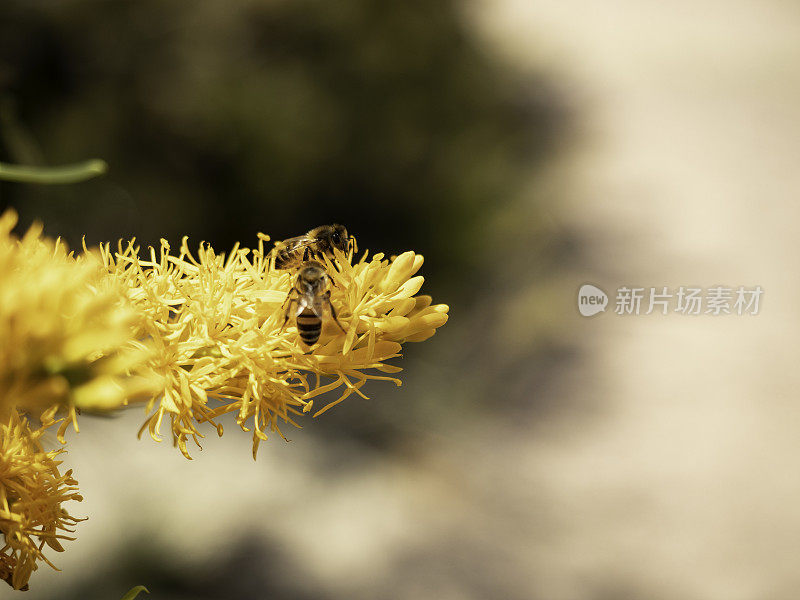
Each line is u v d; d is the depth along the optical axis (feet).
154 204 4.39
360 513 4.04
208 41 4.59
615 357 5.51
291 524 3.86
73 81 3.90
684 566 4.00
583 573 3.92
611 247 6.30
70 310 0.62
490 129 6.67
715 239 6.51
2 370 0.62
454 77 6.28
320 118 5.08
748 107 8.94
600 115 8.45
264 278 0.80
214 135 4.59
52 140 3.74
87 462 3.51
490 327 5.64
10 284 0.62
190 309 0.78
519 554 4.01
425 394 5.08
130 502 3.54
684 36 10.89
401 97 5.68
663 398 5.07
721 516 4.29
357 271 0.78
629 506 4.38
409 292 0.78
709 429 4.89
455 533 4.06
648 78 9.52
